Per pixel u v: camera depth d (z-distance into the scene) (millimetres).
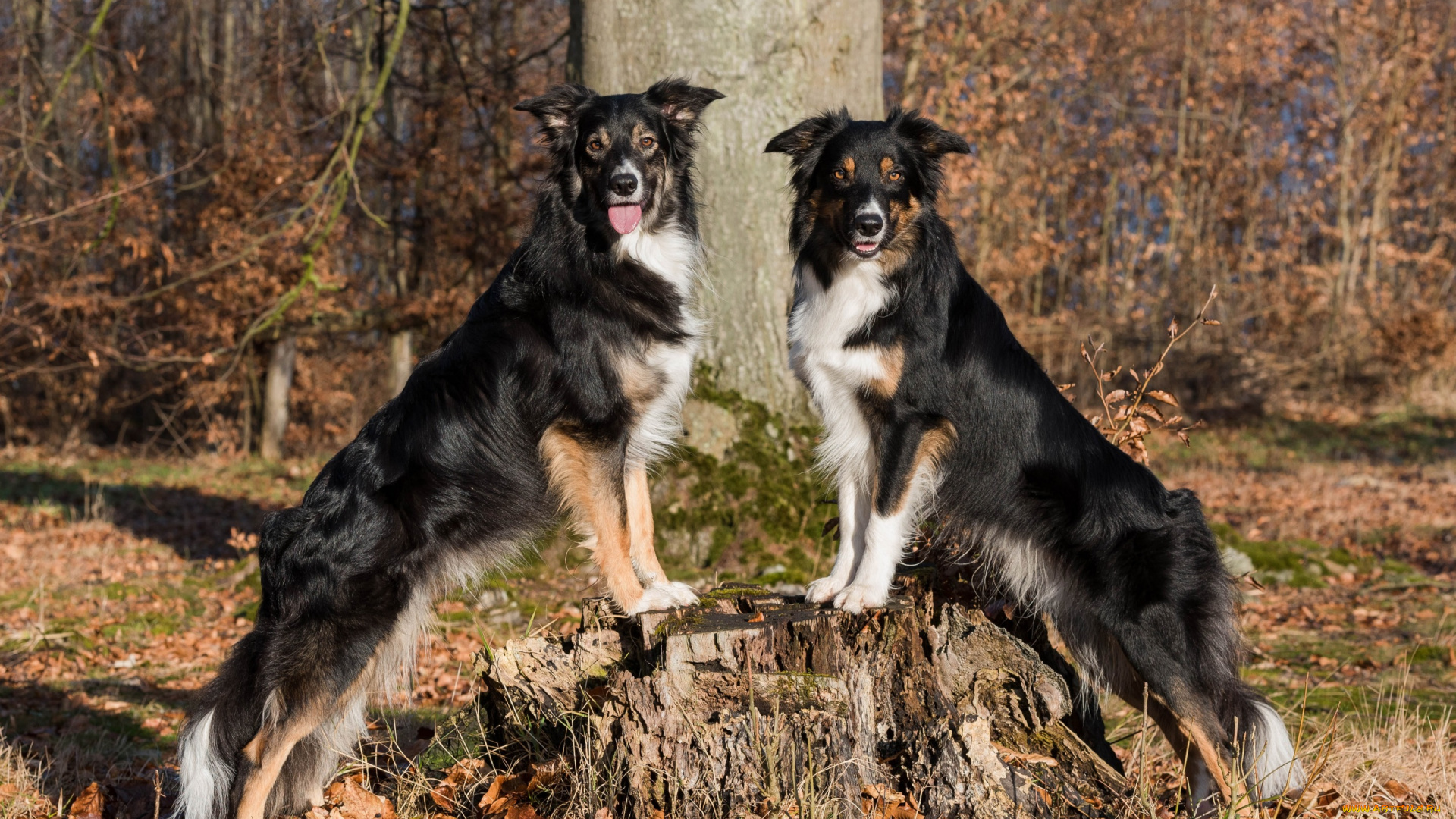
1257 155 24922
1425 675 6191
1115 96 24844
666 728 3176
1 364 14586
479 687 4078
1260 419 19266
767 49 7336
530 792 3504
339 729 3736
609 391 4000
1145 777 3555
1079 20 20203
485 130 13500
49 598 8188
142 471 15984
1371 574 9289
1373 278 22516
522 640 3984
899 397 3881
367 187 15594
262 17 16312
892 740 3557
